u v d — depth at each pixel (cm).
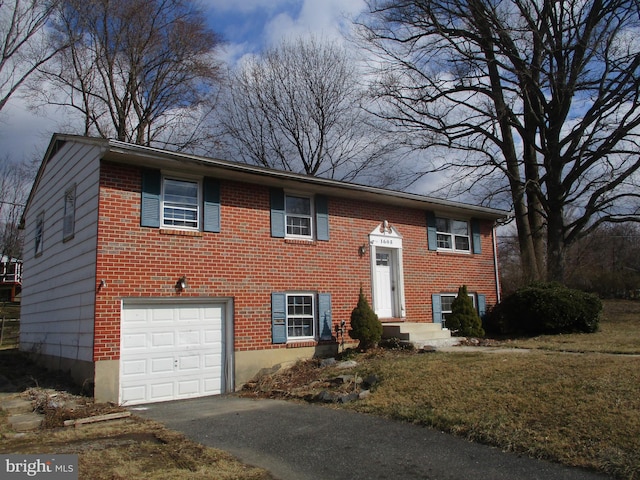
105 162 1166
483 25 2258
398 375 1045
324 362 1319
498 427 704
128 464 621
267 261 1390
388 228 1694
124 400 1124
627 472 543
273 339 1366
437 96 2486
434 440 704
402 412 825
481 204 2330
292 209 1493
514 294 1780
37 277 1686
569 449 614
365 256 1619
